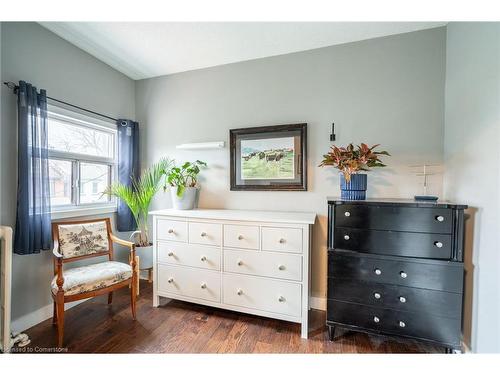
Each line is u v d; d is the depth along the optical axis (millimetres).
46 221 1873
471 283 1476
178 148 2645
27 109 1748
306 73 2211
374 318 1579
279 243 1782
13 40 1735
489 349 1302
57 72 2027
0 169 1679
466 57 1562
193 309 2143
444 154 1863
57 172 2137
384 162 2004
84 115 2262
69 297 1635
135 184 2729
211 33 1961
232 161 2428
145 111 2809
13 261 1760
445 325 1427
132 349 1604
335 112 2131
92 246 2084
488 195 1321
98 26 1887
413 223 1486
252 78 2387
